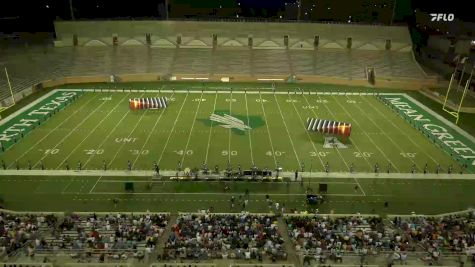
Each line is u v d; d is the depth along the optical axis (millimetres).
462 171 31141
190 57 63156
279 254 19328
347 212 25578
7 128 38375
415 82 56688
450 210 26062
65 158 32125
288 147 34906
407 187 28766
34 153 32906
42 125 39312
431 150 34844
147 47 65062
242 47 65750
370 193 27891
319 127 37031
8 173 29641
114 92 51875
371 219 23438
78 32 65062
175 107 45750
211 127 39438
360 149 34781
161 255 19203
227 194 27469
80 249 19625
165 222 22641
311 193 27719
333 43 65625
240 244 20000
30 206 25594
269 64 62188
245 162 31938
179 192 27578
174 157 32594
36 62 59344
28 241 20203
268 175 29328
